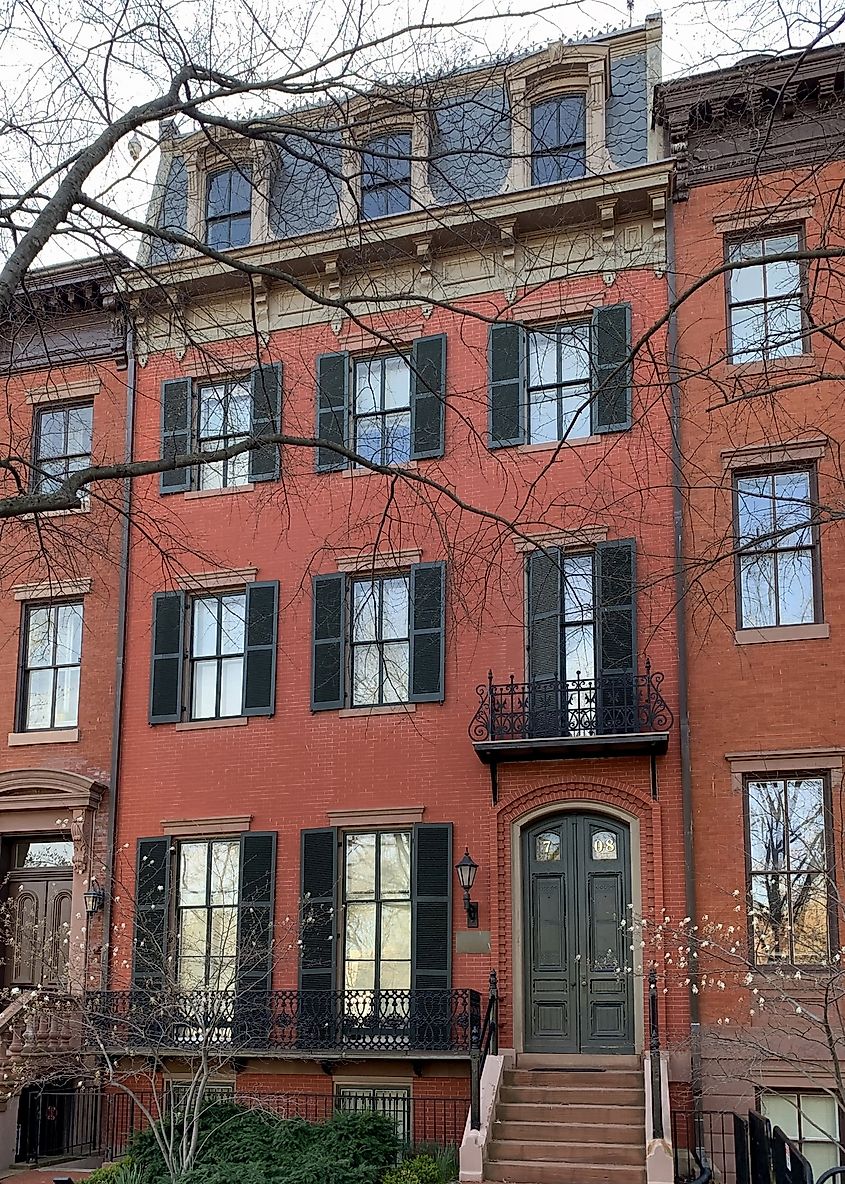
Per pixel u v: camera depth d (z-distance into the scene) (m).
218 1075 17.70
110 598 20.48
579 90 19.20
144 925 18.64
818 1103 15.23
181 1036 17.20
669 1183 13.52
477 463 18.48
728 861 16.16
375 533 18.78
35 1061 16.94
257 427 19.30
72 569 14.66
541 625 17.59
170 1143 14.02
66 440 21.17
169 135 10.29
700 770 16.52
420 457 18.80
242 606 19.83
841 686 16.19
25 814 20.12
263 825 18.64
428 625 18.23
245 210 20.45
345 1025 17.22
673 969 15.97
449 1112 16.52
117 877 19.27
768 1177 9.98
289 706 18.89
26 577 20.84
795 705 16.31
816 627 16.41
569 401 18.45
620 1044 16.33
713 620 15.60
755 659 16.56
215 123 9.69
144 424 20.66
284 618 19.23
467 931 17.17
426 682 18.11
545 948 16.95
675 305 8.64
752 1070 14.84
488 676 17.67
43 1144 17.70
